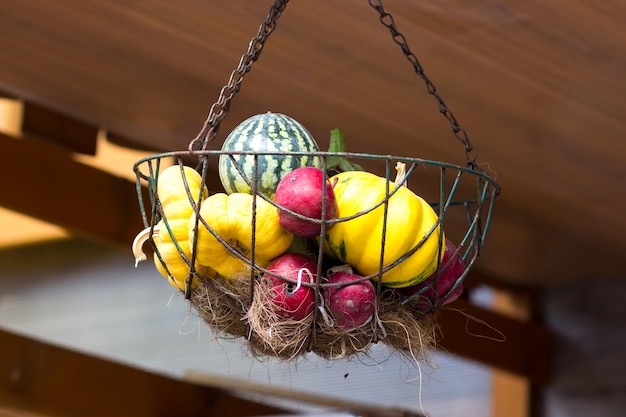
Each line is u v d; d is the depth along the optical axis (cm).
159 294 452
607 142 240
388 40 212
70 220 279
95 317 464
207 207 151
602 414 349
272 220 150
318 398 303
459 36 208
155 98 251
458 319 333
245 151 146
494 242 328
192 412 314
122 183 292
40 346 282
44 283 484
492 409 371
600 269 345
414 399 393
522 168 261
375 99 235
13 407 274
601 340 354
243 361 418
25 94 263
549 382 362
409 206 153
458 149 254
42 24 223
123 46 228
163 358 441
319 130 256
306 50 219
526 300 369
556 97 224
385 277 154
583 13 196
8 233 487
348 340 153
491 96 227
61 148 277
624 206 279
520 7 197
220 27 214
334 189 153
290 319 149
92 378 292
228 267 152
